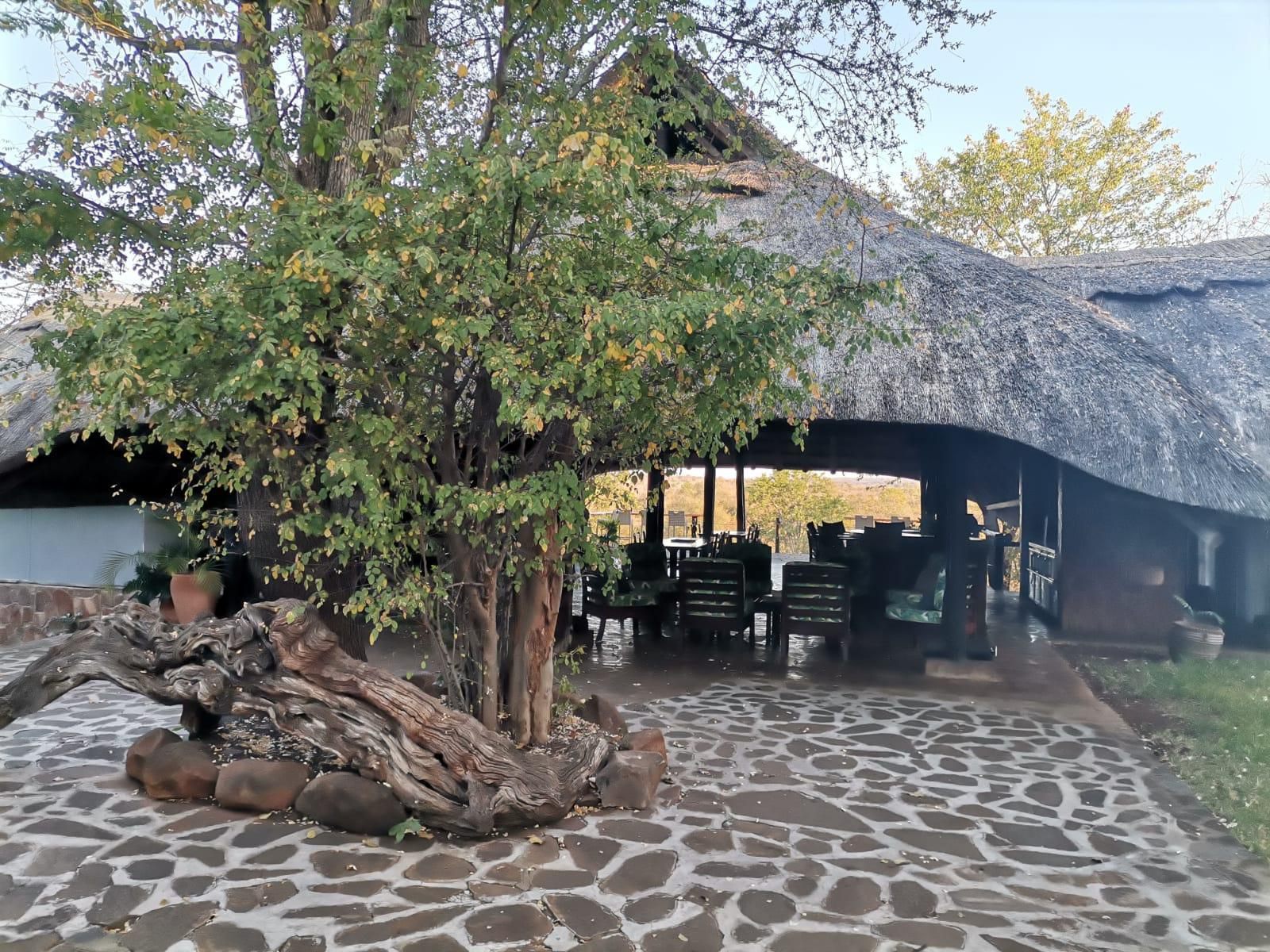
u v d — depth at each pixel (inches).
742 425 164.6
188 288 153.6
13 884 125.7
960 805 164.4
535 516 159.9
